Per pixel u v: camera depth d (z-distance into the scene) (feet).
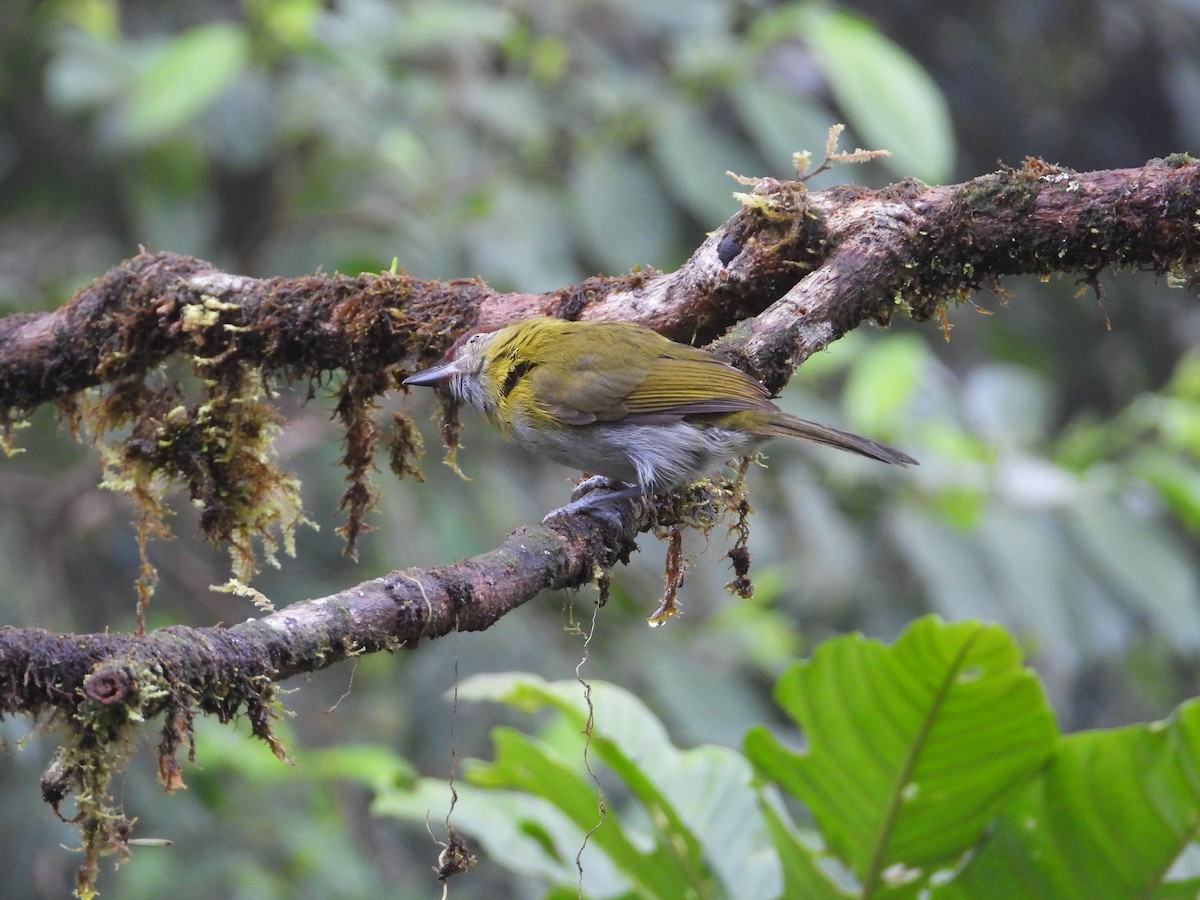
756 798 22.40
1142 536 36.86
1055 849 20.18
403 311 23.47
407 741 37.86
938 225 20.84
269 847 36.11
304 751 37.11
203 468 23.52
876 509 40.29
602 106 40.19
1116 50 58.44
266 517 23.95
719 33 40.91
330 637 15.89
